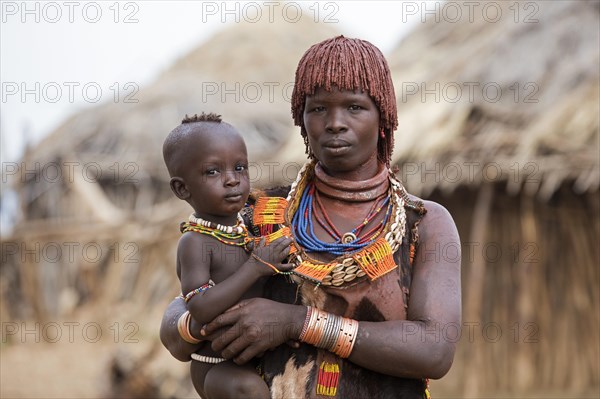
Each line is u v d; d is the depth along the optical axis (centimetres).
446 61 2091
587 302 1948
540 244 1952
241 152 533
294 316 501
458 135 1852
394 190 537
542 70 1872
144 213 2391
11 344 3059
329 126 511
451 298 515
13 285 2964
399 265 523
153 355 1861
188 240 533
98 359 2750
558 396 1912
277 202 539
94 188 2762
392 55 2366
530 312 1952
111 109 3738
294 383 514
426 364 498
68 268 3056
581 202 1936
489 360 1983
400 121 1962
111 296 2328
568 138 1714
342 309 515
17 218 2719
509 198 1978
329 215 530
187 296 518
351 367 513
